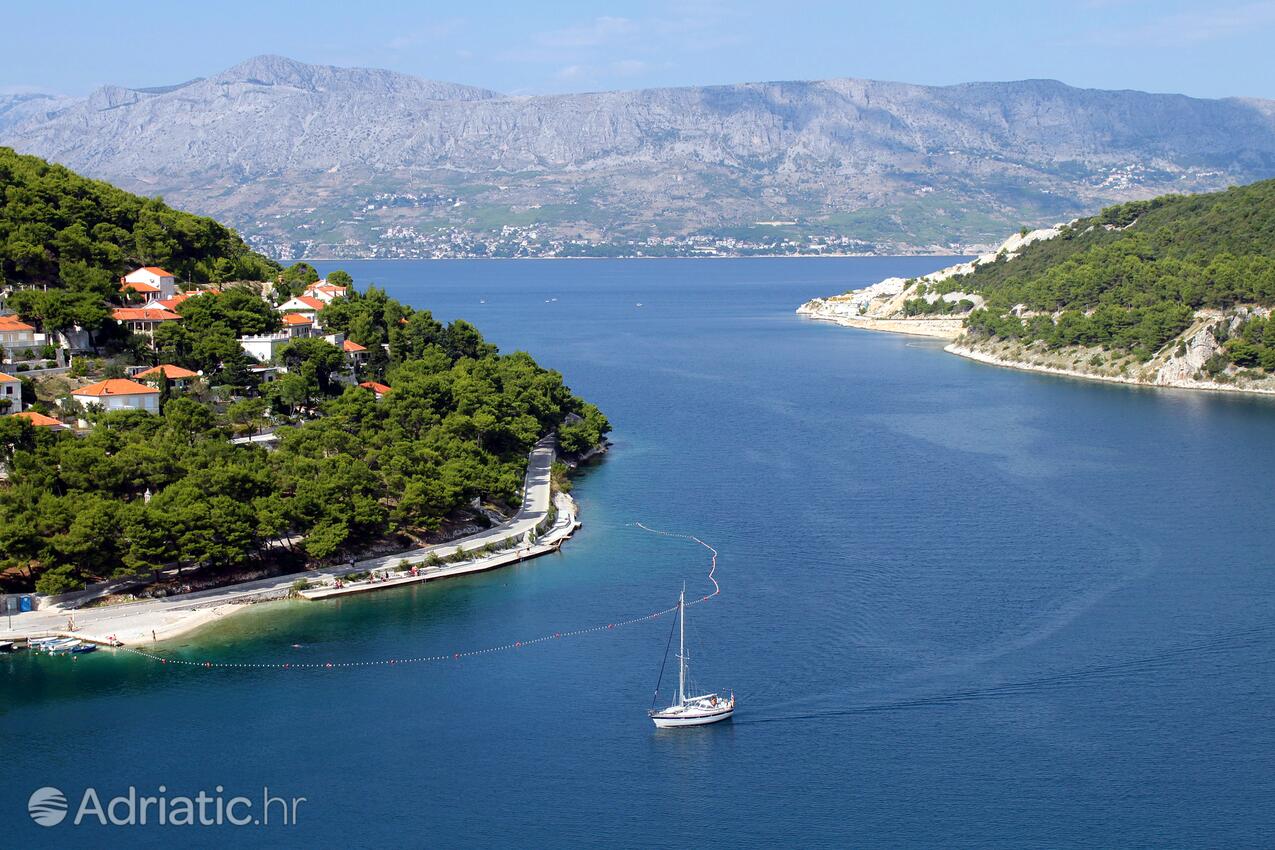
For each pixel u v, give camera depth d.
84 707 190.75
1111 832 159.88
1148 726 184.75
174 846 158.38
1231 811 163.88
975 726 184.62
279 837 160.38
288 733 183.75
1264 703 191.38
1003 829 160.62
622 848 157.88
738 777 172.00
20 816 164.50
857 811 164.38
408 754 178.12
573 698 193.62
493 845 158.50
